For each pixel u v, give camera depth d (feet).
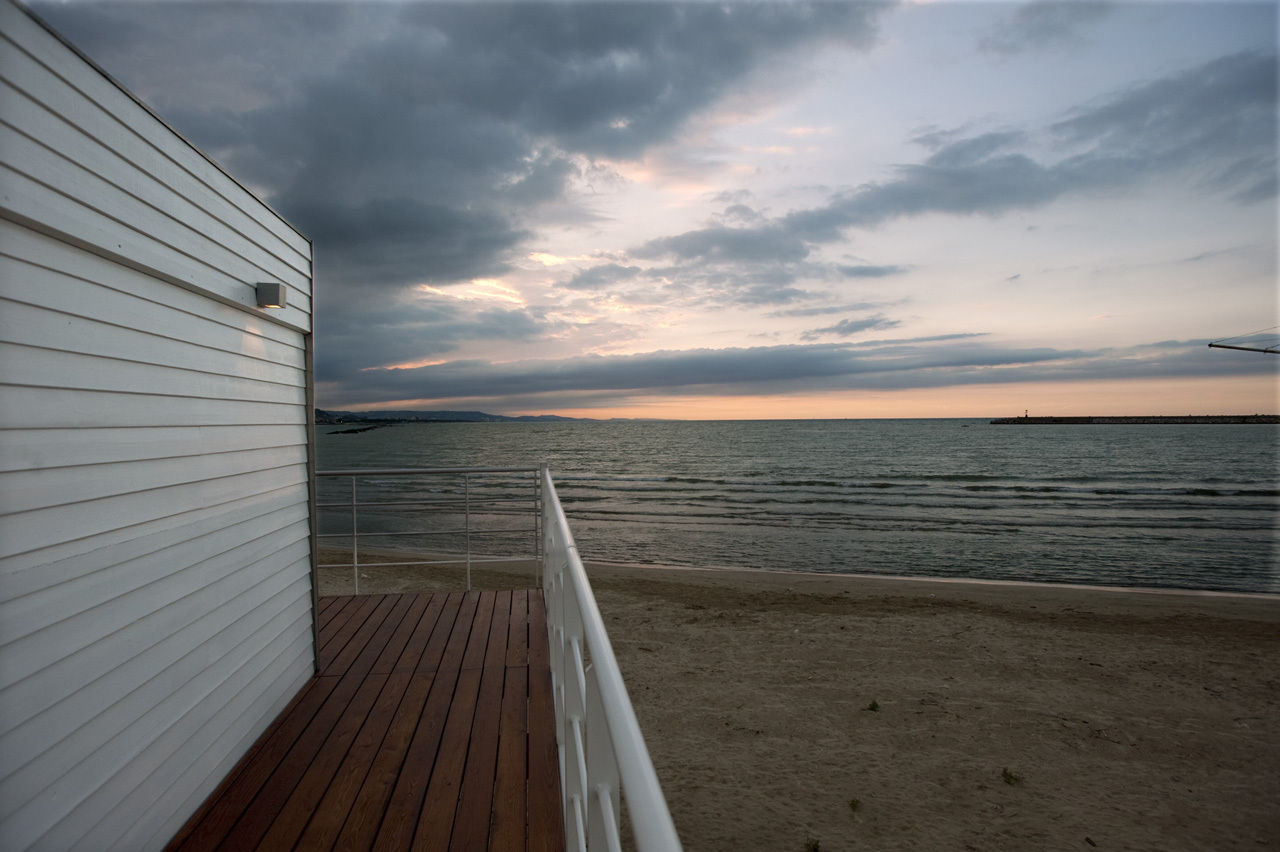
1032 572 44.16
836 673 19.27
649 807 1.79
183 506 7.27
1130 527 61.41
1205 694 17.95
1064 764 14.26
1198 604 28.99
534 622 14.66
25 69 4.84
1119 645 22.02
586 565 38.70
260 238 9.25
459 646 13.05
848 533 58.39
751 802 12.89
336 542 53.11
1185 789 13.34
